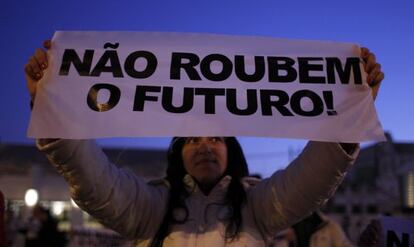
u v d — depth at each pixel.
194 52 2.05
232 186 2.01
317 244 3.78
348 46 2.09
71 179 1.71
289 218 1.90
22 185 19.88
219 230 1.89
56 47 1.98
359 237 2.81
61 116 1.83
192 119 1.89
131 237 1.97
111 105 1.89
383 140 1.87
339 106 1.95
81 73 1.94
